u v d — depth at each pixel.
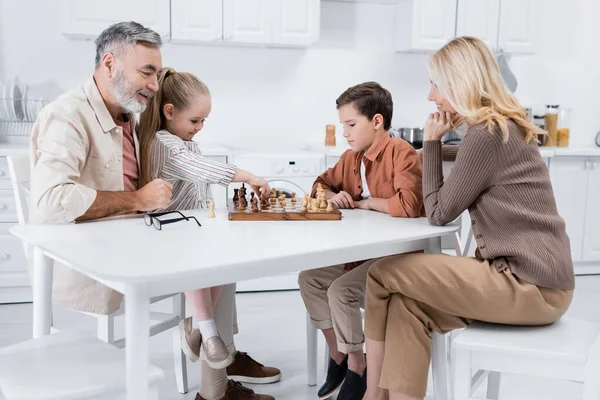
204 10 3.63
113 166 1.94
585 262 4.32
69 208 1.68
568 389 2.46
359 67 4.31
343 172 2.29
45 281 1.57
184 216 1.80
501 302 1.59
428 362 1.66
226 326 2.00
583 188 4.19
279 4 3.75
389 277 1.65
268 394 2.36
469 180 1.63
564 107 4.66
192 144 2.12
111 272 1.17
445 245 1.97
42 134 1.80
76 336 1.51
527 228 1.62
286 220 1.81
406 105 4.43
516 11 4.14
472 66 1.71
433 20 4.04
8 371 1.30
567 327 1.65
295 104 4.24
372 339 1.73
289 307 3.50
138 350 1.18
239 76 4.12
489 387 2.20
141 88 1.92
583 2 4.59
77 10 3.47
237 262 1.28
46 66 3.83
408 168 1.98
